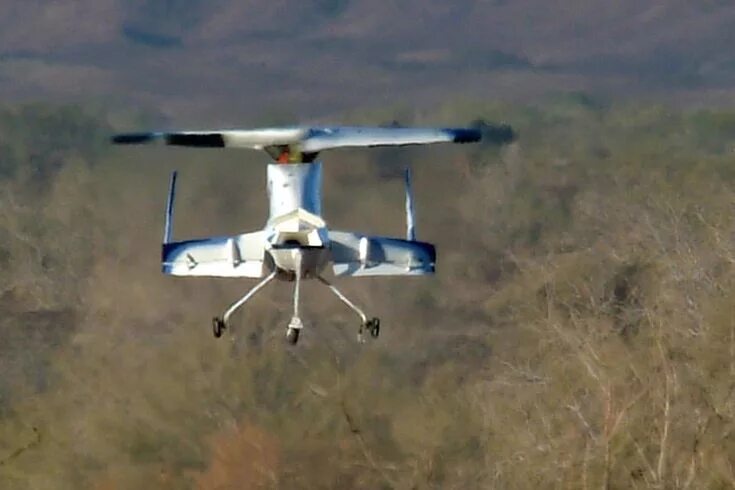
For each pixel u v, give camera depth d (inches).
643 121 5364.2
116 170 4822.8
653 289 3690.9
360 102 5349.4
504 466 3476.9
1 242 4682.6
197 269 2001.7
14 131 5088.6
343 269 1990.7
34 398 4148.6
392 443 3900.1
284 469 3890.3
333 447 3912.4
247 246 1995.6
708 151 5152.6
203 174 4552.2
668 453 3270.2
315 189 1982.0
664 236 3966.5
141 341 4220.0
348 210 4436.5
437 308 4284.0
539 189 4756.4
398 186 4503.0
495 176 4729.3
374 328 1966.0
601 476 3284.9
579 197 4687.5
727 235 3764.8
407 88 5625.0
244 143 1930.4
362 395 3973.9
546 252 4399.6
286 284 4180.6
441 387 3961.6
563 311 3882.9
